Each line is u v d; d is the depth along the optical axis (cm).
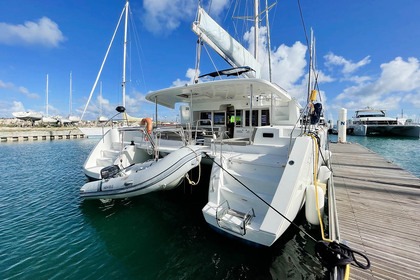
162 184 451
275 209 312
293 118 648
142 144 648
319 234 402
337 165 916
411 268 274
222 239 384
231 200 376
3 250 362
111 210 523
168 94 662
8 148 1983
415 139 2902
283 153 438
